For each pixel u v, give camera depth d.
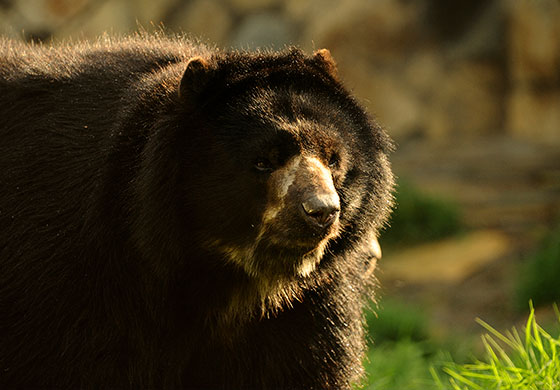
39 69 8.73
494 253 25.42
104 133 7.96
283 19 32.50
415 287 23.98
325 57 8.52
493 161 30.81
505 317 20.89
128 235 7.80
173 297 8.12
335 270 8.50
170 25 32.22
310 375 8.64
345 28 32.25
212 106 7.74
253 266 7.90
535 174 29.81
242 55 8.13
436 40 32.84
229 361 8.64
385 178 8.50
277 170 7.53
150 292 7.97
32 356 7.88
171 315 8.16
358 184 8.13
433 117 32.78
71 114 8.18
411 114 32.62
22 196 8.02
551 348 9.37
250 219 7.70
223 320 8.38
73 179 7.93
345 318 8.84
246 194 7.63
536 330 9.51
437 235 27.16
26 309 7.86
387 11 32.34
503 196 28.64
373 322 18.48
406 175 29.78
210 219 7.77
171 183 7.67
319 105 7.90
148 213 7.63
